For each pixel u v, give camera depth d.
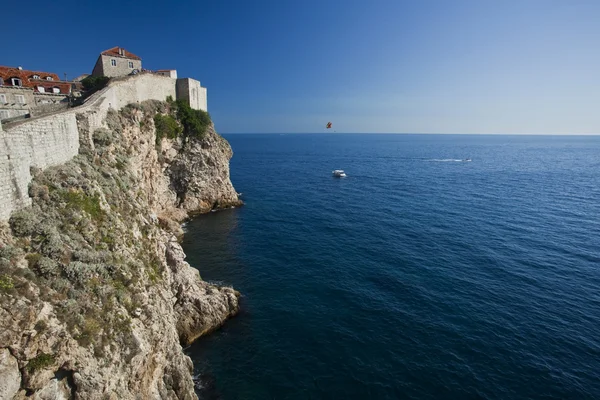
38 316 11.55
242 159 159.50
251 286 34.00
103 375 12.76
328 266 38.19
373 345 25.42
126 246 18.70
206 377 22.73
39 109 32.16
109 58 52.69
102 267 15.30
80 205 16.98
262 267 38.28
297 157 173.88
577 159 170.12
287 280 35.12
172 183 58.16
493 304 30.20
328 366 23.59
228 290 30.59
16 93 38.47
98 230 17.16
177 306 26.50
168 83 55.50
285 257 40.94
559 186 87.12
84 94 41.84
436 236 47.28
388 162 150.12
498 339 25.80
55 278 13.16
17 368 10.56
